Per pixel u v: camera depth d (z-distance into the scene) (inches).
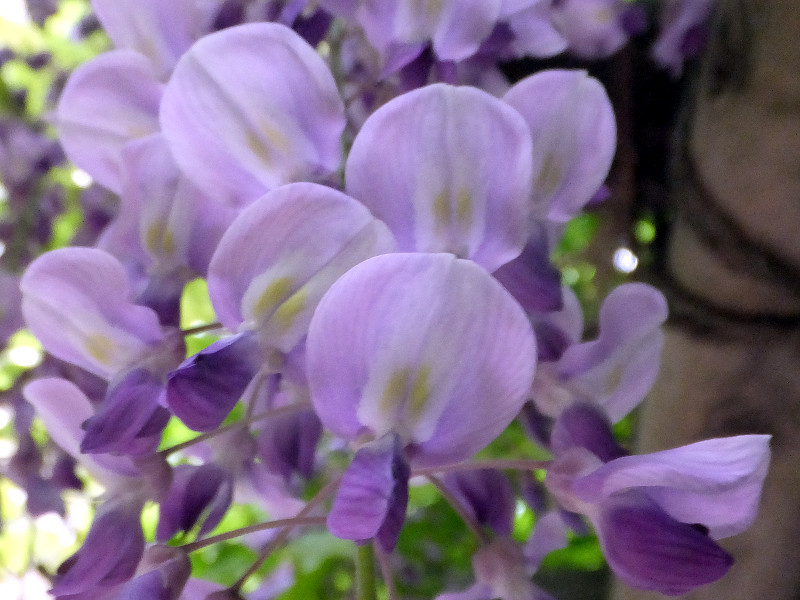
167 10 4.6
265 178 4.0
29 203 9.1
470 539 9.6
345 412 3.6
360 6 4.4
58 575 4.1
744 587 6.1
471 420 3.6
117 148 4.9
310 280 3.7
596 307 8.2
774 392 5.9
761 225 5.7
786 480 5.9
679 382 6.2
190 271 4.6
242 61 3.8
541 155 4.1
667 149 7.3
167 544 4.4
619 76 7.3
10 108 9.7
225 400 3.7
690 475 3.5
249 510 9.4
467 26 4.3
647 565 3.7
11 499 8.2
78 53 10.1
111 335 4.3
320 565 8.1
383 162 3.6
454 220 3.7
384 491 3.4
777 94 5.4
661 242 7.3
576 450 4.2
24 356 7.6
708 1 6.4
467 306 3.3
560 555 9.0
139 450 4.1
